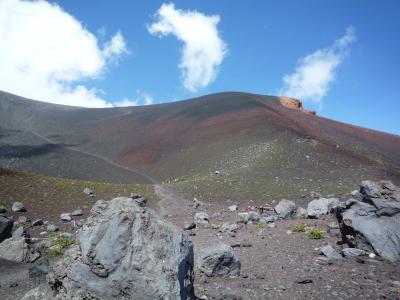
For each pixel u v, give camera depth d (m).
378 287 11.24
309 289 11.61
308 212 29.55
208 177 61.66
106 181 83.88
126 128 144.62
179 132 123.06
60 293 9.01
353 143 108.38
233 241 21.31
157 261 8.70
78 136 140.12
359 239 15.45
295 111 149.75
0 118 163.62
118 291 8.50
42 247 22.97
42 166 99.75
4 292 13.84
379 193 17.08
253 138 89.25
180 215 39.19
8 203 37.97
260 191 48.84
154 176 86.94
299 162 65.94
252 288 12.16
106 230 9.20
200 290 12.09
